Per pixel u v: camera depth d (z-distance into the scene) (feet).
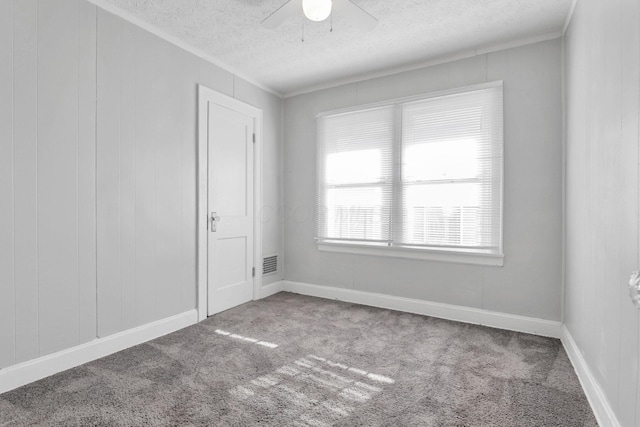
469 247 9.69
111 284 7.73
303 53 10.07
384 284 11.28
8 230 6.06
